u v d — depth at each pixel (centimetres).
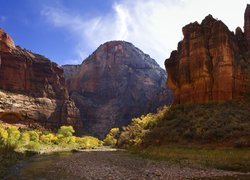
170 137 5219
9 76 12800
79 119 15112
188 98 6631
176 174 2258
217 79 6206
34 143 6969
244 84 6209
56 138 9269
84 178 2097
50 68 14762
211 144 4391
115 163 3212
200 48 6619
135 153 4825
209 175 2202
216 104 5966
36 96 13438
